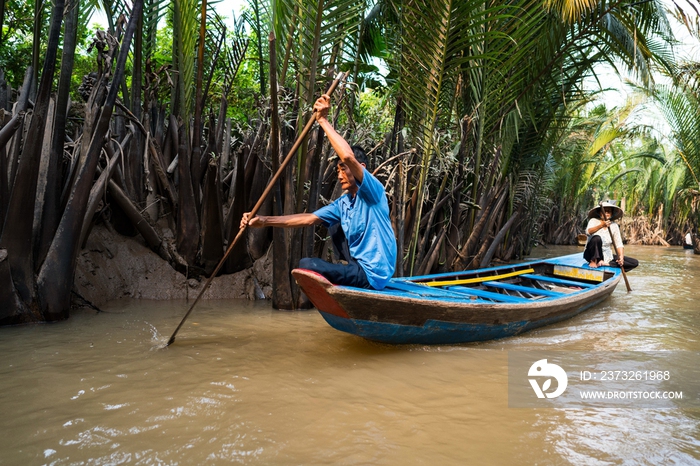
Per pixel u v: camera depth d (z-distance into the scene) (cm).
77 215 429
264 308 516
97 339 380
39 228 430
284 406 267
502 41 579
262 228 585
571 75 841
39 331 396
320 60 488
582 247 1775
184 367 324
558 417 264
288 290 505
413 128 575
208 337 396
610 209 703
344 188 373
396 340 378
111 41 454
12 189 411
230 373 315
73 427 236
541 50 671
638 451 228
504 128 748
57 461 205
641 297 654
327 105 351
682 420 262
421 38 512
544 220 1847
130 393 278
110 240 538
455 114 727
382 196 371
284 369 327
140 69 580
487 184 679
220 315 474
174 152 627
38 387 284
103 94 451
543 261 709
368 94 1201
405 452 222
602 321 501
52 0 396
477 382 315
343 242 390
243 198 555
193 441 225
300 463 209
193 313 477
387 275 369
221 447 220
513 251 1148
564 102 771
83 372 309
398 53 595
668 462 219
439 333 384
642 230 2380
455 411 269
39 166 407
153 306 500
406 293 417
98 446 218
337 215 380
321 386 299
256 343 385
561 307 466
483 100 639
